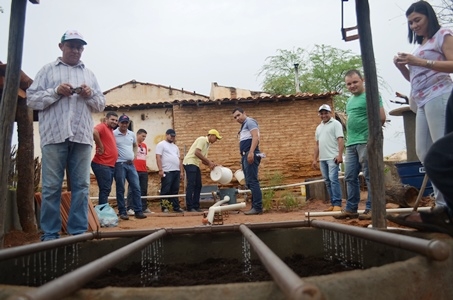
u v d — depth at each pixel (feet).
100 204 25.88
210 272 10.25
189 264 10.99
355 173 22.13
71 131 16.62
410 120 29.81
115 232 10.44
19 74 12.99
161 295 4.48
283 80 95.35
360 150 21.42
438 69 13.03
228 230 10.98
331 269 9.64
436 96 13.38
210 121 59.57
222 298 4.48
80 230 17.43
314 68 95.96
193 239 11.09
